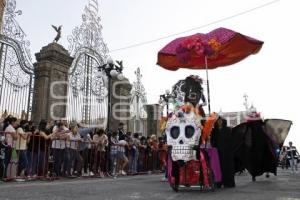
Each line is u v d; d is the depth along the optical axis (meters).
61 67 16.00
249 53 10.10
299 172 19.27
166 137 6.69
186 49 8.41
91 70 17.80
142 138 15.34
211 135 8.01
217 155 7.42
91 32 18.41
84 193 6.14
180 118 6.52
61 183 8.33
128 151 13.84
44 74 15.12
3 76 14.20
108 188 7.24
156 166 15.99
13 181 8.91
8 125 9.31
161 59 10.20
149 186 7.96
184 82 7.55
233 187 7.91
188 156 6.32
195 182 6.83
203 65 10.55
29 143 9.83
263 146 10.89
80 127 12.58
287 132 11.07
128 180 10.23
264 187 8.04
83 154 11.49
